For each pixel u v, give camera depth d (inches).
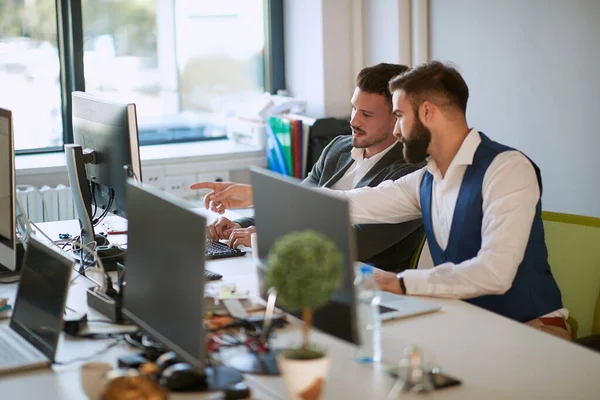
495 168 91.7
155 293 71.1
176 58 189.8
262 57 198.5
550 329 91.5
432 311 84.2
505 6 154.2
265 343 74.4
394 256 113.3
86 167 113.9
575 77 142.8
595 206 142.6
